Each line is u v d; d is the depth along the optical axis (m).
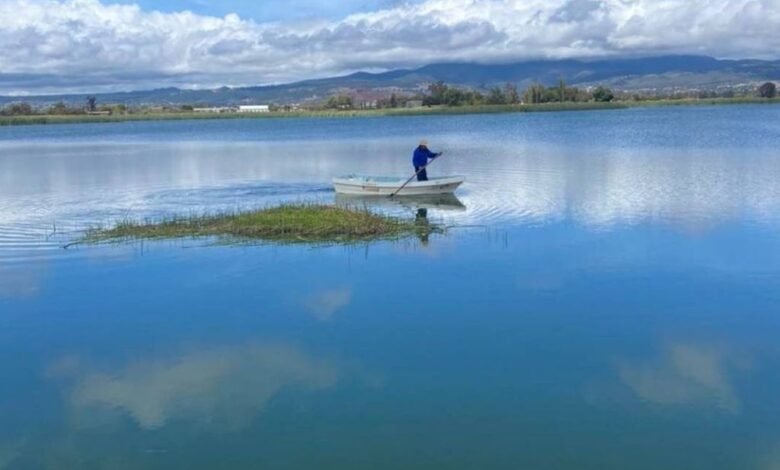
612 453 10.65
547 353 14.09
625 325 15.49
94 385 13.17
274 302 17.47
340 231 24.33
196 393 12.75
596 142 63.91
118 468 10.50
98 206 31.66
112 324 16.23
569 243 22.72
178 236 24.22
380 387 12.77
